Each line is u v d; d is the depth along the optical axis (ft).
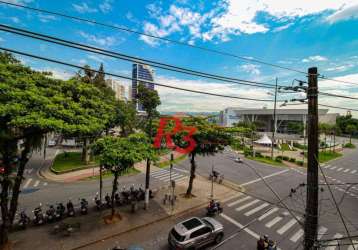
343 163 158.20
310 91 27.68
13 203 47.55
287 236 54.85
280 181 104.58
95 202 68.03
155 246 49.62
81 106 52.11
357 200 80.28
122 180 98.73
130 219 61.00
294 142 245.24
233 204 74.79
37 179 95.14
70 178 98.02
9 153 45.39
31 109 41.93
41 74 52.39
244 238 53.83
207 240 49.70
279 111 328.29
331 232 56.75
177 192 84.69
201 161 146.61
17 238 49.98
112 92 132.77
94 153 61.00
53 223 57.31
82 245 48.44
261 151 194.90
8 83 43.06
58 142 174.81
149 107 106.93
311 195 27.20
